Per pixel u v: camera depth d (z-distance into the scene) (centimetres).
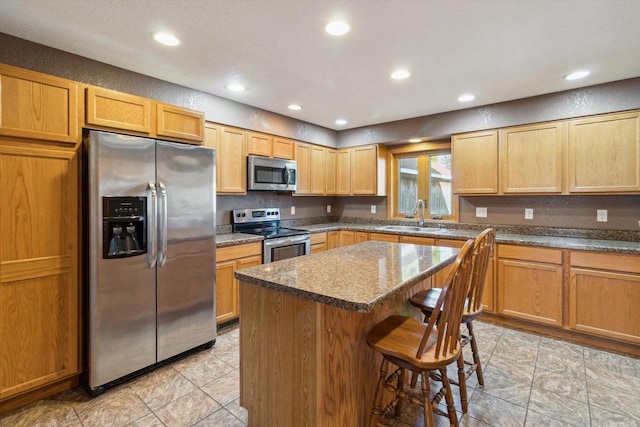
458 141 371
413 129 409
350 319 152
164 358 235
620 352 258
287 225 447
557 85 290
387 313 183
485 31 201
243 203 390
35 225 191
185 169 244
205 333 262
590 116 290
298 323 147
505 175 337
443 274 335
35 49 217
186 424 178
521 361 244
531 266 294
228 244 300
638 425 175
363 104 354
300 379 147
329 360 142
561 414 185
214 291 268
